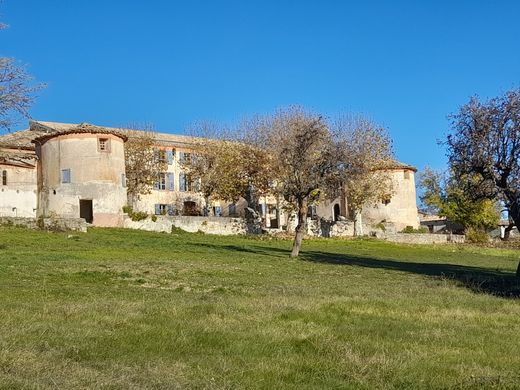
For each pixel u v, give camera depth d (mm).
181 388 8336
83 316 13820
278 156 43812
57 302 16328
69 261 29891
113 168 61062
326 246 59531
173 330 12281
